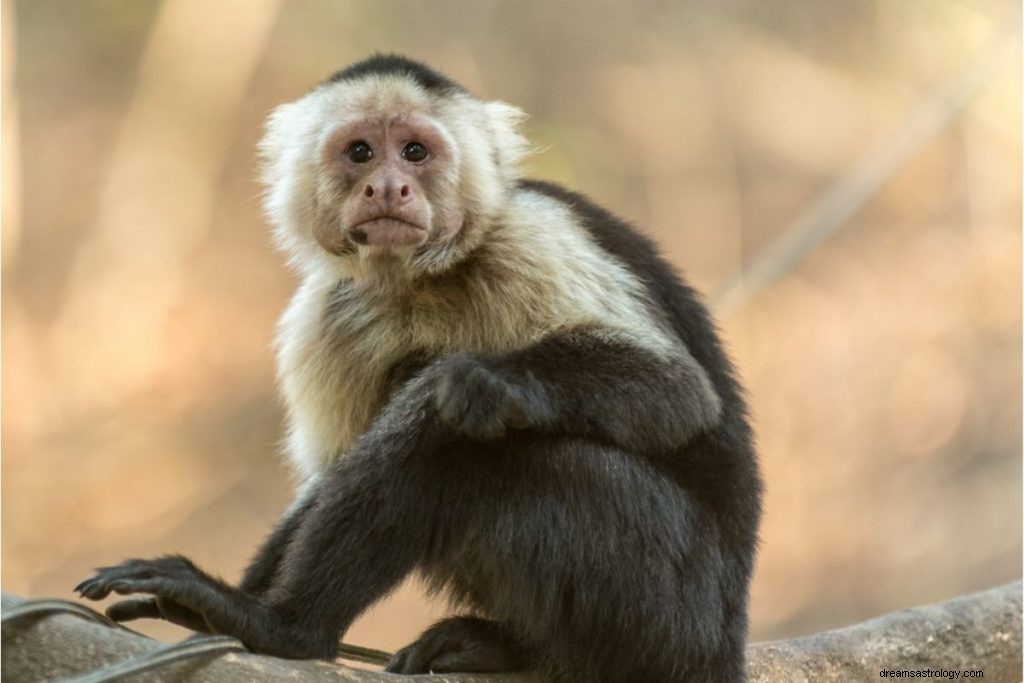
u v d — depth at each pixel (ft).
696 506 19.02
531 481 18.16
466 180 21.02
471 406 17.76
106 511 57.06
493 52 70.38
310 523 17.93
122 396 61.52
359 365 21.30
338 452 21.52
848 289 61.36
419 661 19.29
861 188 41.63
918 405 58.95
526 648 19.31
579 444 18.44
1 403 58.34
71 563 55.21
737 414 20.66
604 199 67.72
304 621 17.40
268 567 20.38
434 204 20.71
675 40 70.44
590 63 70.13
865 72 68.80
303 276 22.84
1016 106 61.00
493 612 19.92
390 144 20.94
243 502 58.29
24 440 58.18
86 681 14.12
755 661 21.66
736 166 68.54
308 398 21.68
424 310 20.98
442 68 69.77
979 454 57.47
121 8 67.72
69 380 61.57
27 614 14.75
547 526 18.12
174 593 16.72
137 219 65.72
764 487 20.98
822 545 55.36
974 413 58.44
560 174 67.05
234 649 15.43
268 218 23.11
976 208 61.57
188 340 63.46
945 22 67.87
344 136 21.15
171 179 66.59
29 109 66.39
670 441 18.81
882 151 44.21
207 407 61.26
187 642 15.06
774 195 67.92
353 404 21.40
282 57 69.00
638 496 18.47
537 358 18.88
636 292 20.39
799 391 59.16
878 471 57.67
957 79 53.62
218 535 56.85
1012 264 60.75
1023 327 60.13
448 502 18.01
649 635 18.53
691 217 67.67
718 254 67.10
